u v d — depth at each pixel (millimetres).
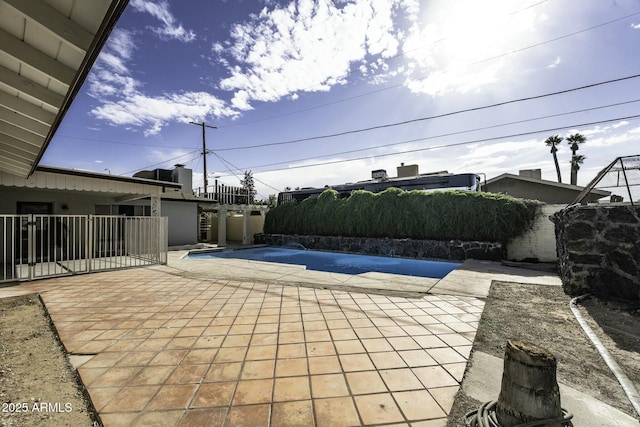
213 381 2137
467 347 2705
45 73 2377
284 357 2510
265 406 1851
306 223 14156
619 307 3764
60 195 9836
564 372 2271
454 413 1789
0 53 2338
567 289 4617
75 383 2146
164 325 3279
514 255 8781
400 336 2951
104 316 3592
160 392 1994
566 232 4762
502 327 3189
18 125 3758
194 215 14617
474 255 9242
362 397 1949
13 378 2197
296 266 7723
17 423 1693
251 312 3730
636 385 2055
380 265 10188
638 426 1663
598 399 1924
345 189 16125
